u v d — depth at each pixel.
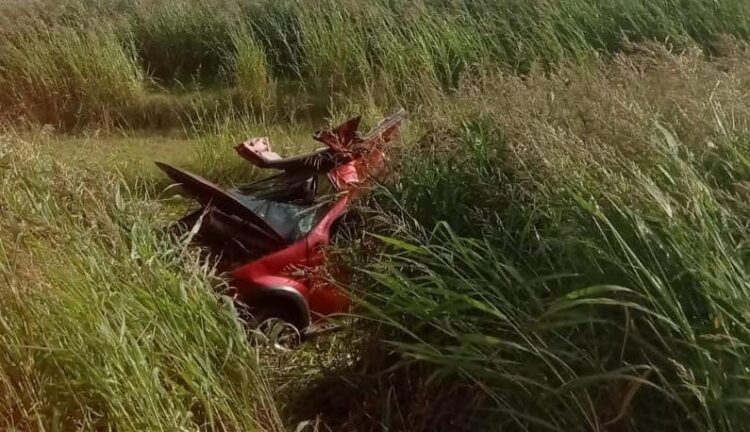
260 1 12.57
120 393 3.91
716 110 4.74
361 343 4.82
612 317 3.81
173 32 12.57
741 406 3.37
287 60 11.97
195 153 9.38
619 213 3.90
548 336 3.89
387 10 11.28
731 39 8.55
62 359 4.03
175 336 4.22
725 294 3.54
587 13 10.64
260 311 5.54
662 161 4.25
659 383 3.64
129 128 11.11
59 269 4.27
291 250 5.65
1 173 5.16
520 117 5.00
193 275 4.56
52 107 11.27
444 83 10.54
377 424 4.52
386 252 4.85
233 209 5.83
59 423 3.96
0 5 13.14
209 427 4.18
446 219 4.77
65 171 5.09
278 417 4.27
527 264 4.23
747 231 3.88
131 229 4.78
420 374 4.47
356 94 10.60
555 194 4.20
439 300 4.45
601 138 4.57
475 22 10.87
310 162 6.19
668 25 10.24
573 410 3.72
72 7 13.19
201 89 11.90
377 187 5.05
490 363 3.98
